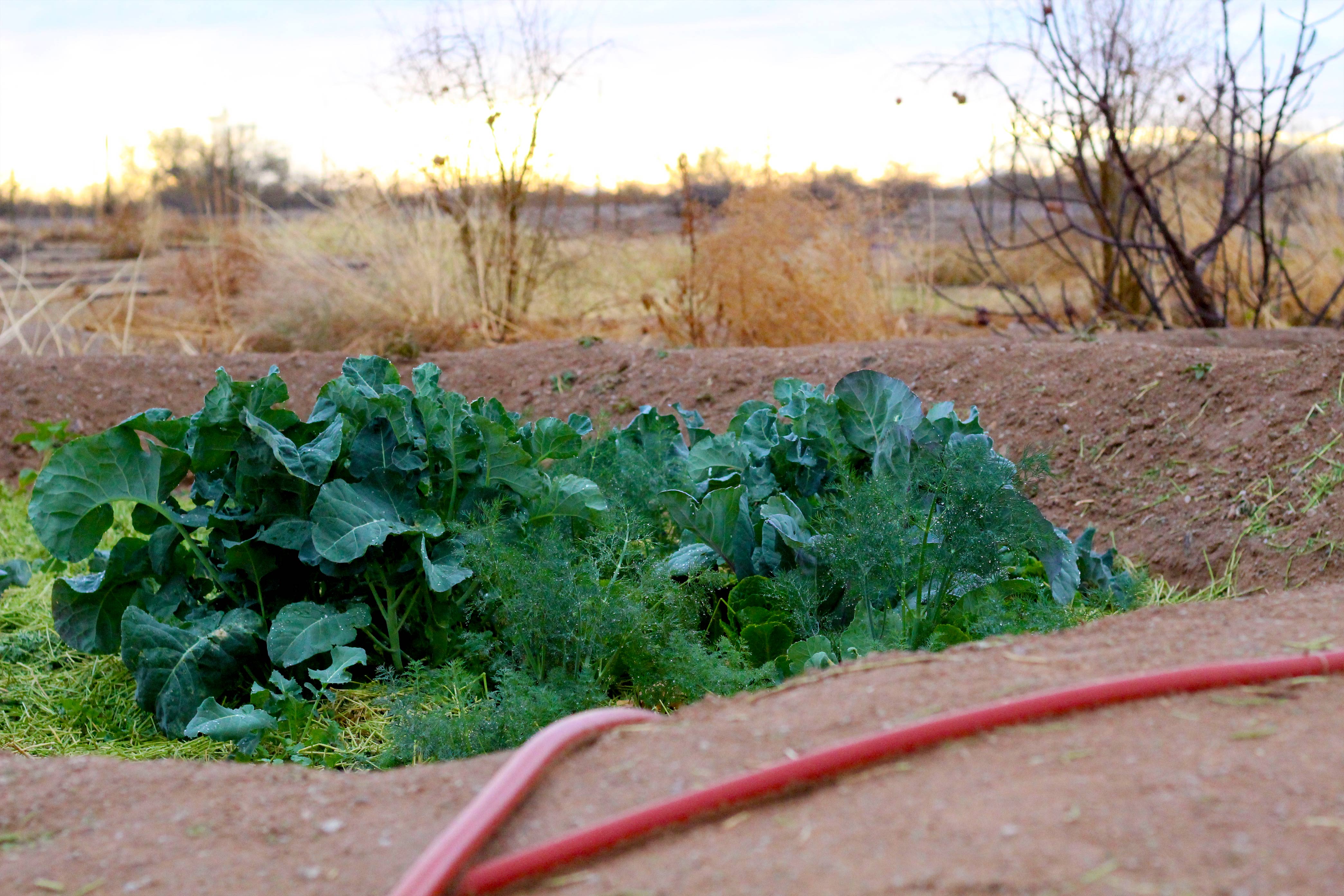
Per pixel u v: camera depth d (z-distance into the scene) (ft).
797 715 6.98
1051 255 48.93
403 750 9.77
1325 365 16.43
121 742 10.90
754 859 5.41
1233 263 36.50
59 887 5.81
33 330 38.34
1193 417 17.13
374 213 36.45
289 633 10.98
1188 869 4.97
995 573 11.16
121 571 12.03
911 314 39.01
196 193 63.41
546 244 35.60
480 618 11.93
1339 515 13.94
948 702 6.86
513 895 5.37
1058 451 17.97
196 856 6.03
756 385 22.62
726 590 12.58
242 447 11.48
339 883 5.65
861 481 12.48
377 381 12.62
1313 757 5.90
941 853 5.25
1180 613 8.59
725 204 32.07
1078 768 5.96
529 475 12.07
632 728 7.09
